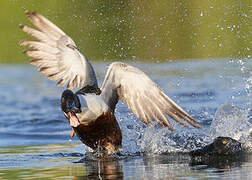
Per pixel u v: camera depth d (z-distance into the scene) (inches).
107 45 781.3
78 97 380.5
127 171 303.9
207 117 543.2
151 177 279.6
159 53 875.4
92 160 358.0
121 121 468.8
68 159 364.2
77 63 399.9
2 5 1107.9
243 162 317.4
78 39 753.6
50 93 843.4
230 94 671.8
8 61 1202.0
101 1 711.1
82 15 735.1
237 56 837.8
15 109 682.8
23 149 418.3
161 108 398.3
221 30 831.1
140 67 864.3
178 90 747.4
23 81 1019.9
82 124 380.8
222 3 810.8
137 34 807.1
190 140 421.4
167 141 411.8
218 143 358.6
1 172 315.6
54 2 763.4
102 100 389.1
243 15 790.5
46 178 288.8
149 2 807.7
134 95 402.3
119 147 397.1
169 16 853.2
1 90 891.4
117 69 399.9
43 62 398.3
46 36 395.9
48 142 458.9
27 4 779.4
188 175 279.6
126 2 734.5
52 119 594.9
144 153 384.5
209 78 839.1
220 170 291.3
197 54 881.5
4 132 518.0
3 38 1154.7
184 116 396.8
